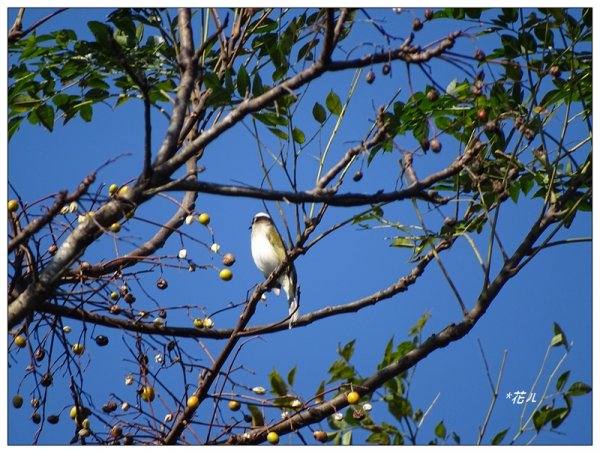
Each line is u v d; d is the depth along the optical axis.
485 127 9.58
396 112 9.71
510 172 10.88
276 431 9.92
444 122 11.40
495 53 11.25
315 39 10.61
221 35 11.79
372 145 9.46
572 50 10.68
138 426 9.86
